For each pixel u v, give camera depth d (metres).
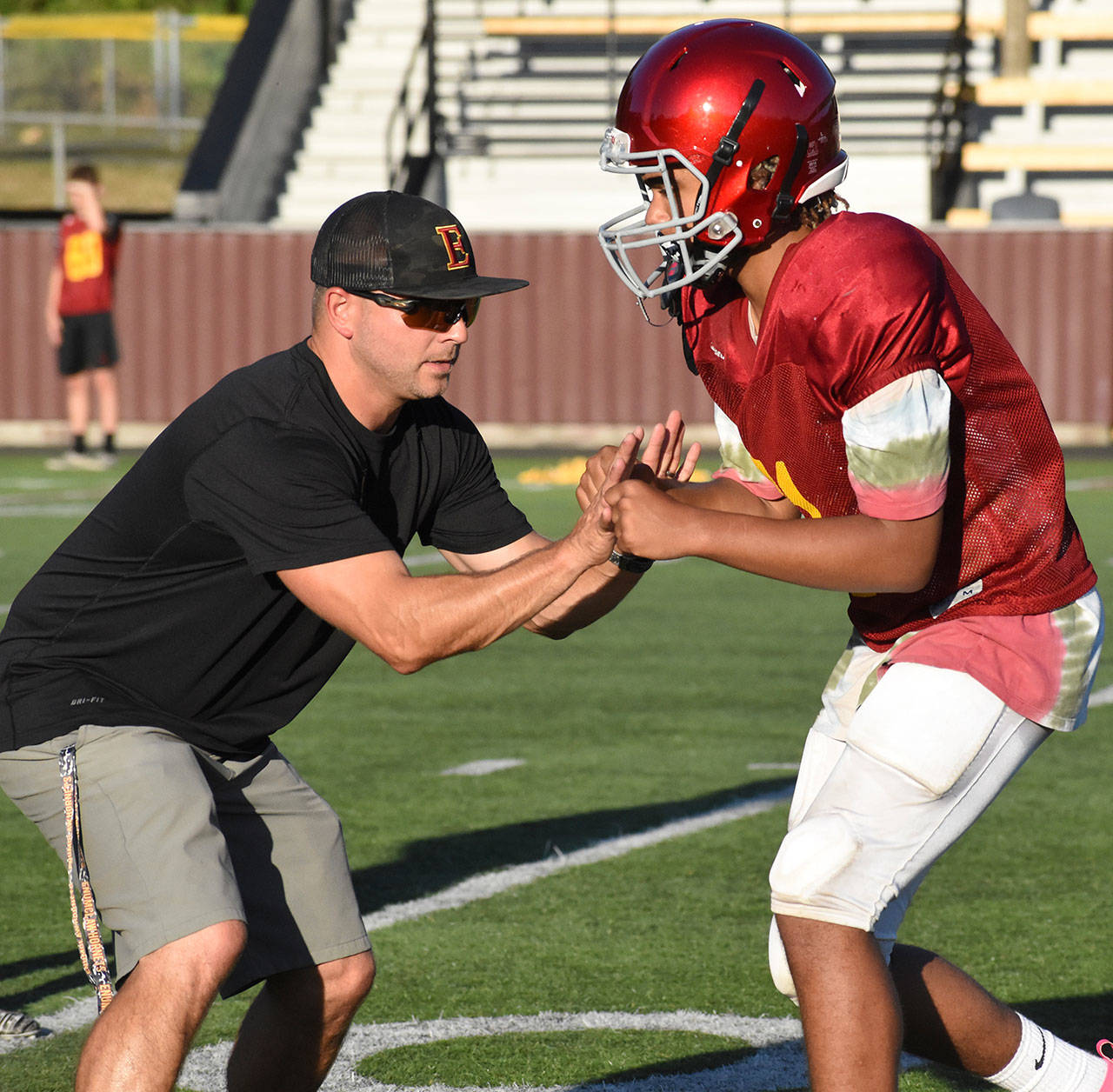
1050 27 54.81
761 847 12.77
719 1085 8.49
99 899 6.93
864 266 6.55
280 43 56.09
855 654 7.35
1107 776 14.98
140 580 7.27
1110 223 52.81
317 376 7.29
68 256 40.25
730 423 7.82
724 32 7.00
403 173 54.28
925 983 7.18
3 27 76.19
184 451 7.20
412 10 58.00
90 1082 6.51
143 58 74.50
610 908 11.36
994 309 46.03
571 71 56.75
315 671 7.66
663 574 28.56
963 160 52.53
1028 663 6.89
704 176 6.89
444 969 10.24
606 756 15.64
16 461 43.72
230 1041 9.24
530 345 47.72
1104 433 45.94
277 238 48.06
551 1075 8.64
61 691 7.27
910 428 6.45
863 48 55.62
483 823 13.42
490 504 8.19
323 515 6.98
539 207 55.84
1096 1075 7.27
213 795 7.36
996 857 12.48
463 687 19.11
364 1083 8.55
